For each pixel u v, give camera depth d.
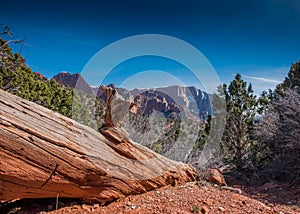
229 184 7.55
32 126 3.14
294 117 7.61
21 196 3.31
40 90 8.87
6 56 6.34
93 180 3.67
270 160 8.90
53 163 3.21
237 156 9.41
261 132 8.34
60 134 3.40
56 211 3.59
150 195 4.44
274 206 4.73
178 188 5.00
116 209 3.77
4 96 3.17
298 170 6.70
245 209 4.07
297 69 9.69
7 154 2.90
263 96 10.21
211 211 3.84
